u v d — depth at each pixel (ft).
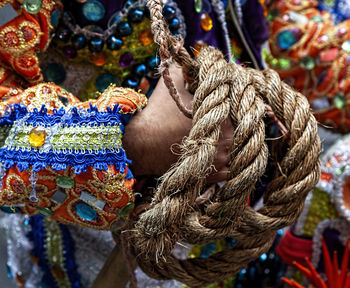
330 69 3.34
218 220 1.89
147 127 2.06
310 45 3.35
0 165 1.98
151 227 1.79
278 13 3.47
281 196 2.05
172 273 2.22
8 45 2.08
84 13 2.32
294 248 3.02
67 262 2.88
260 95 2.09
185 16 2.44
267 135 2.52
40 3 2.06
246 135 1.86
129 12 2.32
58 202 2.01
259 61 2.96
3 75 2.13
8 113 2.01
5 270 4.08
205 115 1.84
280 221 2.07
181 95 2.11
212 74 1.92
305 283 3.06
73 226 2.85
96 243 2.88
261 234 2.12
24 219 2.90
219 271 2.23
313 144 2.04
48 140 1.89
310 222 3.00
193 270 2.22
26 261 2.99
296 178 2.04
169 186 1.78
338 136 4.02
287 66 3.44
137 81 2.47
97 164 1.89
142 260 2.15
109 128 1.91
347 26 3.38
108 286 2.45
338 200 2.91
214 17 2.64
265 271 3.14
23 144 1.91
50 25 2.17
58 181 1.92
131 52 2.41
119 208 1.99
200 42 2.52
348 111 3.40
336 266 2.71
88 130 1.89
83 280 2.92
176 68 2.19
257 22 2.87
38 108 2.00
